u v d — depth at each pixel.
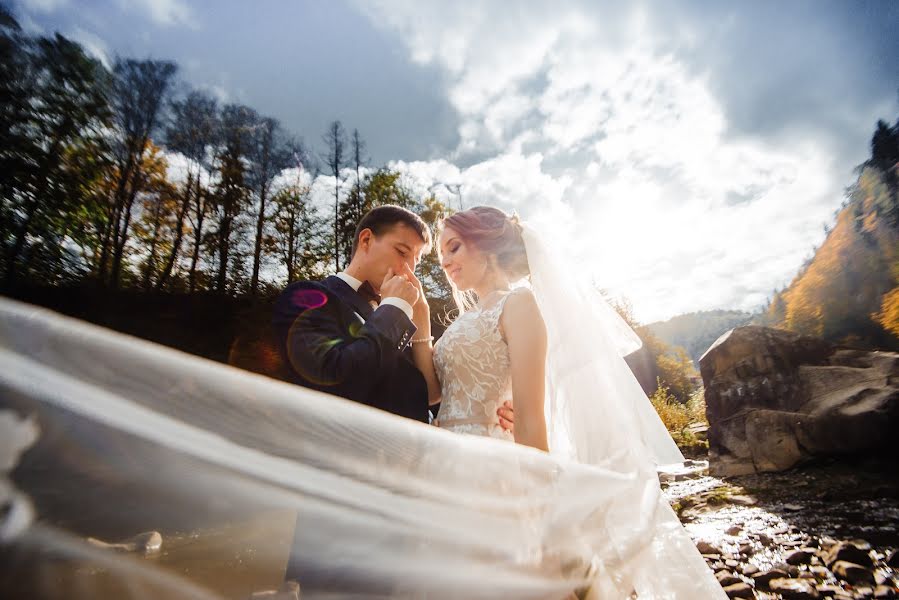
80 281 15.98
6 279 14.70
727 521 3.73
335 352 1.28
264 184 20.77
